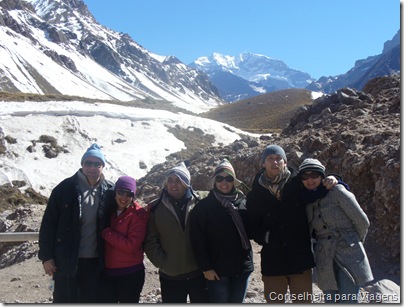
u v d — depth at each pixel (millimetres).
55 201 5660
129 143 42531
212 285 5523
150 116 50844
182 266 5629
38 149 37375
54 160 36500
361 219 5160
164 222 5629
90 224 5688
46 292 9047
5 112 43031
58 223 5609
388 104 13539
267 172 5520
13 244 15852
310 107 16484
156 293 7871
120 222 5656
